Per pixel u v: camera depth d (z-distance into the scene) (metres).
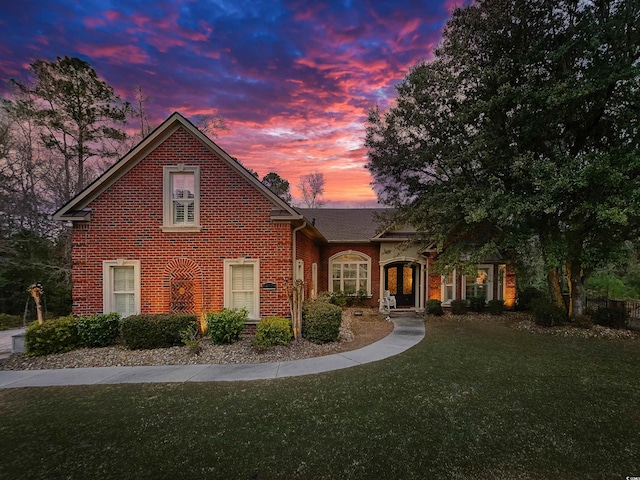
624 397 5.69
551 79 9.84
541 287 19.03
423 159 12.57
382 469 3.61
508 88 9.62
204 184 9.96
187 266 9.91
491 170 11.00
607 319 11.88
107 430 4.55
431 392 5.88
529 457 3.84
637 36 9.53
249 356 8.15
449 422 4.72
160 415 5.01
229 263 9.93
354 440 4.22
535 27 10.52
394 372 7.02
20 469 3.66
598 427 4.60
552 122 10.12
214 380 6.58
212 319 8.90
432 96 11.80
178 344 8.86
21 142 20.81
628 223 10.12
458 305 15.06
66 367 7.47
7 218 20.38
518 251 10.95
